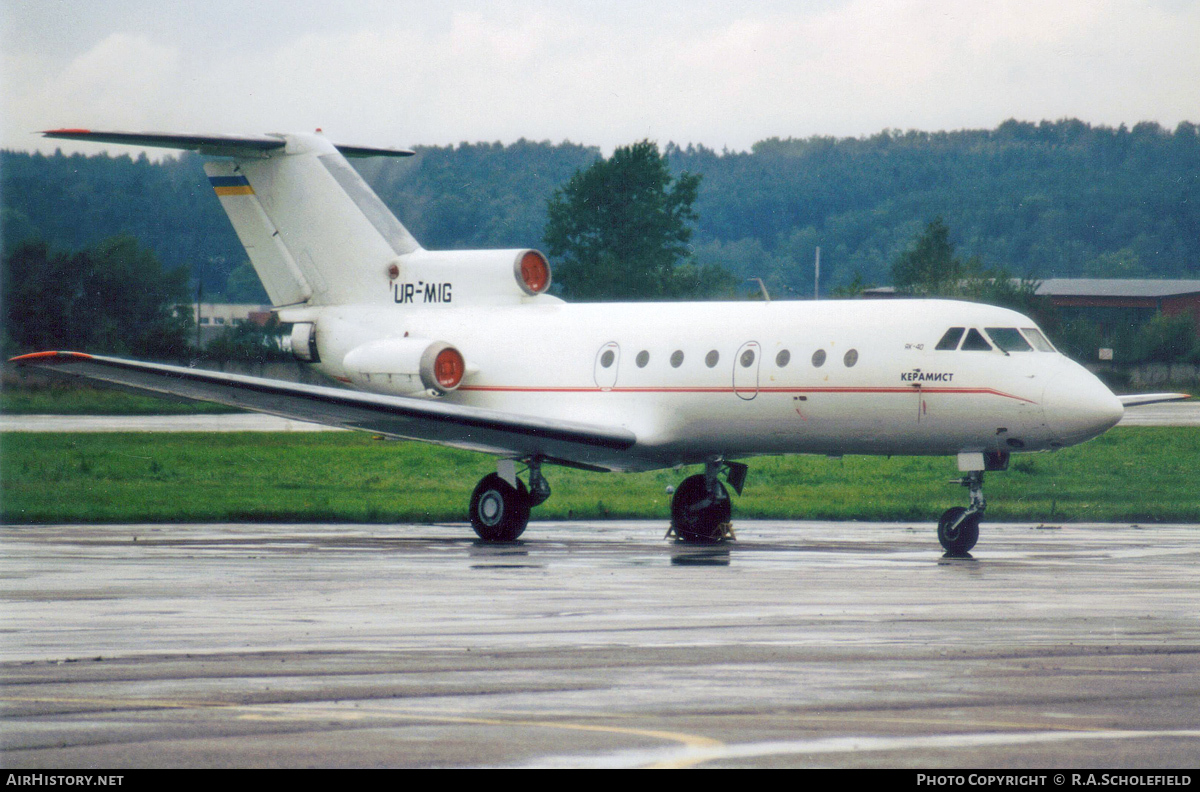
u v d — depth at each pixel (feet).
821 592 145.48
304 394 202.28
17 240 595.88
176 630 118.01
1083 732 81.15
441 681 95.81
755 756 76.02
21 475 336.29
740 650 108.17
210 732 81.20
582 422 228.84
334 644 110.93
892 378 205.98
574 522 258.57
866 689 93.20
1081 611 130.62
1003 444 201.57
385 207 265.95
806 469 388.98
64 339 586.45
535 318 244.83
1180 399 244.42
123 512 255.50
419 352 243.19
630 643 111.45
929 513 264.93
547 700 89.81
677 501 226.38
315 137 267.39
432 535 226.58
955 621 123.75
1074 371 200.34
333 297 265.34
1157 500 303.27
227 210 271.28
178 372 197.06
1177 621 123.95
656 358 227.81
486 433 216.13
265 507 273.54
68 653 106.73
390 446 458.09
